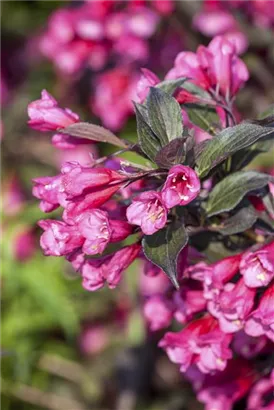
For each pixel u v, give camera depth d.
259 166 4.25
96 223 2.31
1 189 5.54
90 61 5.20
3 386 4.78
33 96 6.27
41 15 6.99
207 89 2.81
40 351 5.02
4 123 6.02
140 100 2.69
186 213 2.53
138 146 2.50
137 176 2.38
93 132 2.61
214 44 2.80
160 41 5.27
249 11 4.89
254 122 2.46
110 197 2.39
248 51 4.85
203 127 2.76
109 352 5.24
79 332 5.20
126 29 5.02
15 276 4.81
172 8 4.98
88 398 5.11
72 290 4.96
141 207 2.27
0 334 4.80
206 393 3.08
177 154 2.33
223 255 2.70
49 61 6.50
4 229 4.93
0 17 6.94
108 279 2.50
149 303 2.95
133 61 5.40
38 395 4.94
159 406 4.97
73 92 6.14
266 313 2.40
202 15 4.88
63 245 2.36
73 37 5.17
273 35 4.80
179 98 2.66
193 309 2.74
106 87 5.45
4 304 4.92
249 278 2.42
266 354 3.04
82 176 2.33
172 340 2.67
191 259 2.73
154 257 2.33
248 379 3.05
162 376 5.10
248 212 2.59
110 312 5.26
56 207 2.46
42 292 4.78
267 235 2.69
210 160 2.38
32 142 5.96
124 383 5.11
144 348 5.06
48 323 4.86
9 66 6.75
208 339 2.62
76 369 5.10
